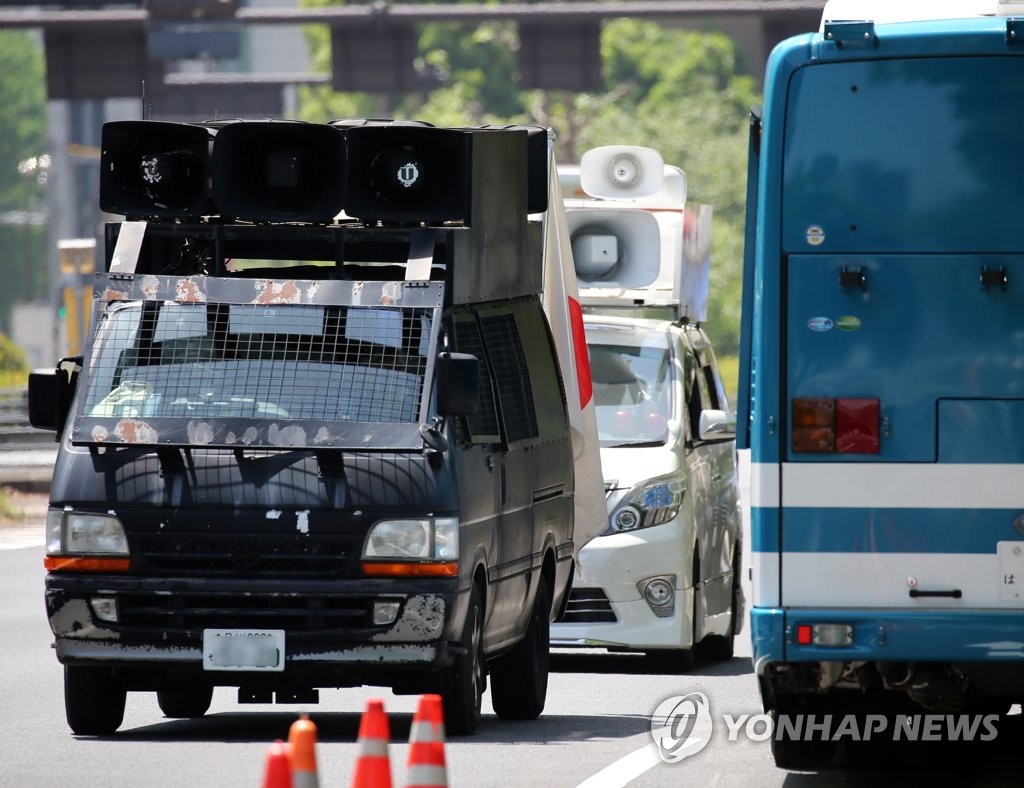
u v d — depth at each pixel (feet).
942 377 116.47
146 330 141.08
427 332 139.03
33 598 242.78
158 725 147.23
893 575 116.26
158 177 143.43
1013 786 124.47
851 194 117.29
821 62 117.60
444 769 95.20
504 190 152.76
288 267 155.74
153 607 134.21
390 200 141.18
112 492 134.92
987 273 116.26
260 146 142.92
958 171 116.67
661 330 197.16
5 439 484.33
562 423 164.76
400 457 134.62
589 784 122.01
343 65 473.26
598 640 181.47
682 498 184.03
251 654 133.28
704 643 201.26
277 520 133.49
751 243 123.13
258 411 137.18
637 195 209.77
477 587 139.64
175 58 560.20
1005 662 114.93
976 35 116.57
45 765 126.52
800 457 117.08
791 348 117.50
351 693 170.09
